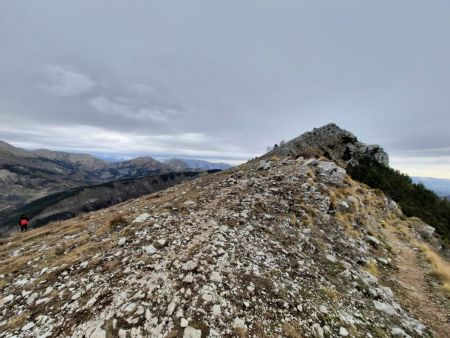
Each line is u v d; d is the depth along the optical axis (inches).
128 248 620.4
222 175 1530.5
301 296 511.8
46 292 511.5
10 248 928.3
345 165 1999.3
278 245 678.5
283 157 1785.2
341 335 446.0
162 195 1312.7
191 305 433.1
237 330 406.0
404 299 634.8
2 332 422.3
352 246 819.4
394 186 1861.5
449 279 730.2
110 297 451.8
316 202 991.6
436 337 514.9
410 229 1176.8
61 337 389.4
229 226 719.7
